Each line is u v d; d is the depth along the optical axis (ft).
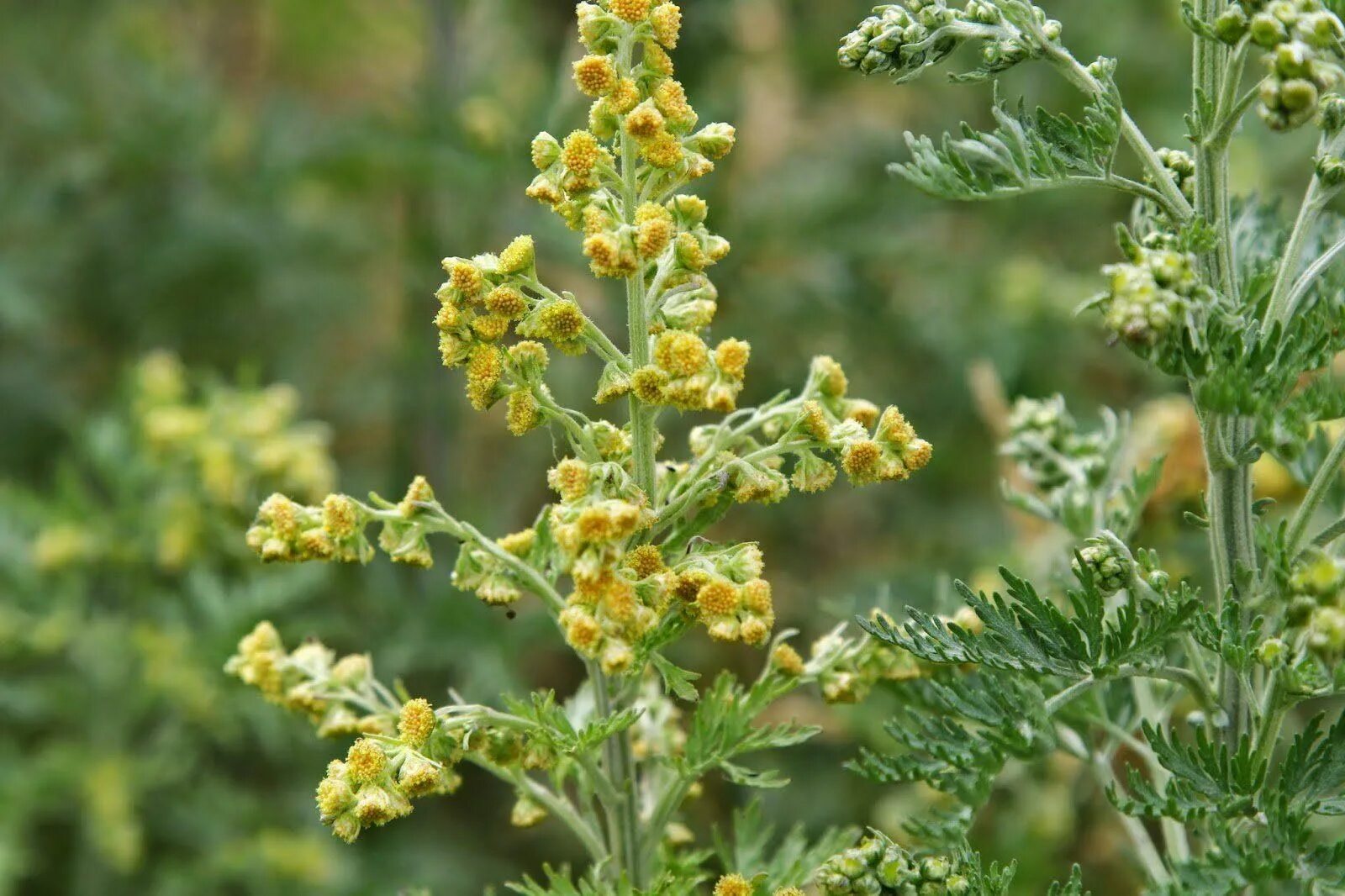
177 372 16.79
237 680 16.10
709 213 18.76
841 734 15.84
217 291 22.35
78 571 16.75
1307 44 6.00
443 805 18.99
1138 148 7.19
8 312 19.98
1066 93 20.44
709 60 19.84
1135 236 7.82
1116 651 6.72
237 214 21.27
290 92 23.65
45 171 21.83
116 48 23.76
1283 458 6.60
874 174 22.11
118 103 22.22
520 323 7.02
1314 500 6.95
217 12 28.55
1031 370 19.53
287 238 22.33
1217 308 6.53
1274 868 6.12
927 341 20.10
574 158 6.78
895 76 7.09
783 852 8.84
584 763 7.73
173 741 16.84
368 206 25.46
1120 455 9.82
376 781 6.61
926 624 7.00
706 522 7.29
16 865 15.76
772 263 20.65
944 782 7.23
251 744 18.15
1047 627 6.79
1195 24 6.48
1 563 16.83
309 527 7.52
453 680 18.52
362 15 25.80
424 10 20.97
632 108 6.84
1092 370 20.25
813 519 20.40
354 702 8.60
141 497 17.30
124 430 16.94
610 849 8.23
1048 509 9.71
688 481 7.30
